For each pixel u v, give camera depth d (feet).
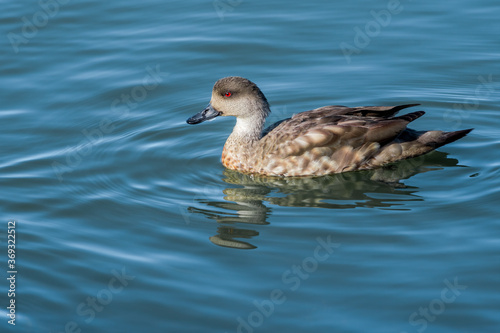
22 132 58.44
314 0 75.31
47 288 40.32
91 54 67.77
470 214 45.70
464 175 50.80
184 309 38.32
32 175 52.54
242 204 48.62
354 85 63.93
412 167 52.42
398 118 51.96
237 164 53.47
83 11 73.97
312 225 45.39
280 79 64.90
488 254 41.50
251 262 41.91
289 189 50.60
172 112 61.31
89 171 53.11
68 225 46.44
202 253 43.04
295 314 37.55
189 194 50.19
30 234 45.29
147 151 55.98
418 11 72.84
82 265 42.16
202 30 70.90
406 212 46.39
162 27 71.46
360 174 52.11
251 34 70.13
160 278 40.83
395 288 39.06
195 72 65.72
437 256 41.57
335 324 36.70
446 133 52.75
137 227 46.03
